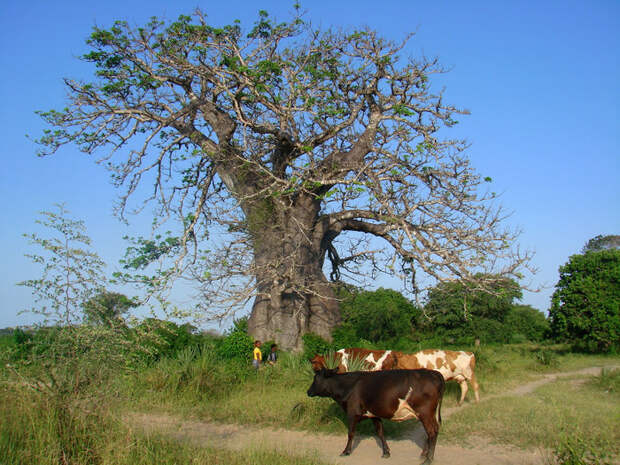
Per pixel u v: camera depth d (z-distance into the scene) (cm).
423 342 2511
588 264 2605
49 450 523
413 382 670
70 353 610
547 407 926
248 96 1519
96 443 561
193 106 1562
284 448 691
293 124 1548
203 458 600
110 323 648
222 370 1159
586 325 2481
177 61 1520
